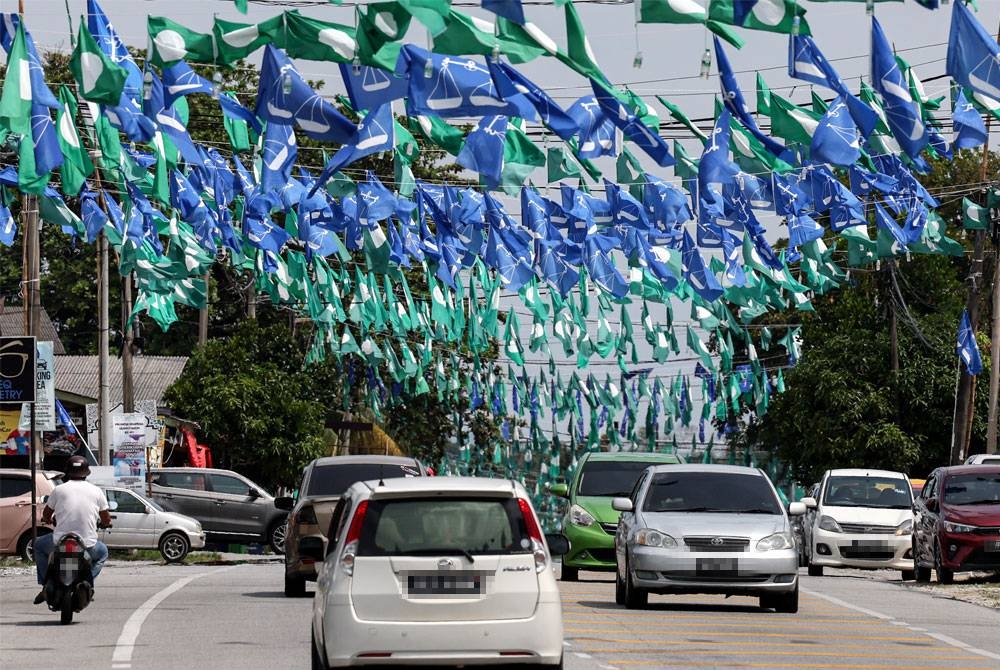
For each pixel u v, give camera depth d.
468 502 25.42
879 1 28.19
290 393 107.12
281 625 37.59
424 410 121.69
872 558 64.38
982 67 31.91
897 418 102.50
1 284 138.00
